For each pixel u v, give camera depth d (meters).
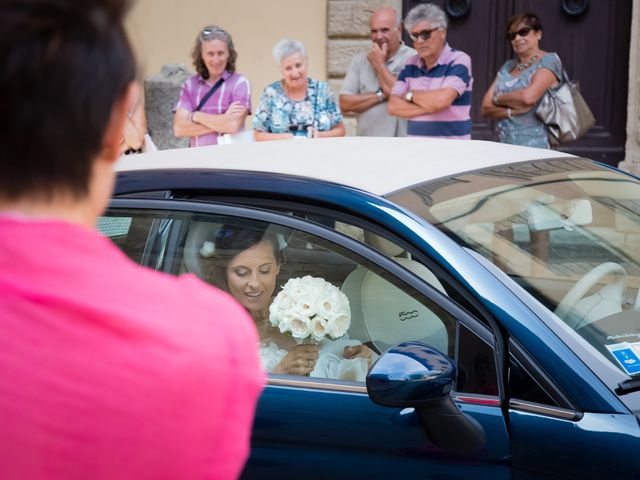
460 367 2.32
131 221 2.78
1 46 0.89
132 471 0.90
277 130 5.93
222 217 2.67
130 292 0.95
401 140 3.28
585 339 2.32
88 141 0.93
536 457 2.18
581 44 8.02
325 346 2.51
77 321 0.90
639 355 2.34
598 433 2.14
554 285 2.45
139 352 0.91
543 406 2.21
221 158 2.95
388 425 2.31
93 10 0.95
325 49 8.28
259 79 8.44
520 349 2.27
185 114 6.07
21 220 0.93
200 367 0.93
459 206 2.60
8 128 0.90
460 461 2.25
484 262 2.42
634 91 7.76
